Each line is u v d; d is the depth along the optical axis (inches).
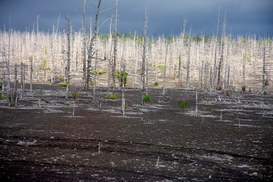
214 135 813.9
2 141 672.4
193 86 2613.2
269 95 2090.3
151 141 724.0
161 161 577.6
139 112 1182.3
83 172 500.7
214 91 2261.3
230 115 1196.5
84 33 1875.0
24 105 1218.0
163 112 1208.2
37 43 4084.6
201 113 1220.5
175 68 3282.5
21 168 506.9
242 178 501.7
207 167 552.1
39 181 454.0
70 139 713.6
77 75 2706.7
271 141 764.6
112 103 1391.5
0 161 536.4
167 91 2128.4
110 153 617.6
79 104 1326.3
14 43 4212.6
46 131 784.3
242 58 3858.3
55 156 581.0
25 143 663.8
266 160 605.0
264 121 1075.9
